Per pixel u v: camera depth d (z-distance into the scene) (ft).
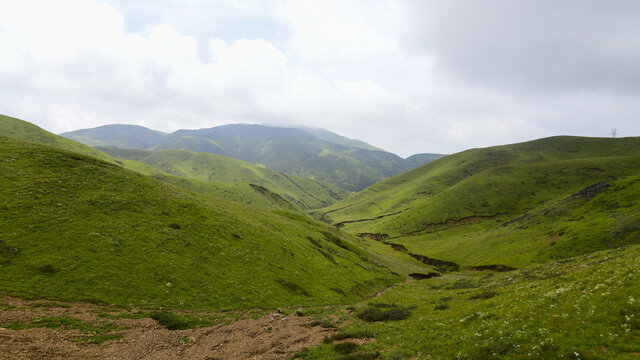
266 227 222.69
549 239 347.15
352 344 68.49
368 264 277.85
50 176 143.33
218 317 98.22
